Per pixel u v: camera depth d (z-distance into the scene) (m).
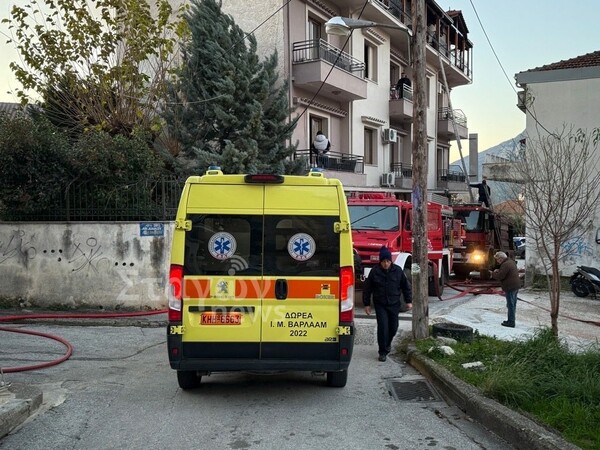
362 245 13.31
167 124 15.75
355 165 22.06
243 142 15.35
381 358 8.45
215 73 15.72
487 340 9.15
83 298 11.72
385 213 14.21
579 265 17.08
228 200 6.19
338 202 6.25
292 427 5.49
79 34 14.51
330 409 6.07
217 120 15.95
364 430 5.44
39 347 8.74
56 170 11.66
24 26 14.45
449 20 31.52
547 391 5.93
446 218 17.95
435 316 12.31
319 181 6.29
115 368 7.67
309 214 6.20
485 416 5.59
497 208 24.39
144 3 15.13
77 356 8.30
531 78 17.67
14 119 11.87
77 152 11.62
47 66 14.51
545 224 8.85
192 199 6.17
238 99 16.02
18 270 11.75
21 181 11.65
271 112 16.53
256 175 6.20
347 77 19.95
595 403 5.60
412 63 9.38
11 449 4.86
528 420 5.25
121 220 11.95
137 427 5.43
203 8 16.09
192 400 6.31
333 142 21.50
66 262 11.73
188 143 15.79
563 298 15.98
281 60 18.23
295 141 18.84
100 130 13.39
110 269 11.74
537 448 4.75
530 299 15.78
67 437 5.15
